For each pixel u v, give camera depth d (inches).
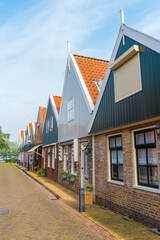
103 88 319.0
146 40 222.7
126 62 260.4
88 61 490.3
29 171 1042.7
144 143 235.5
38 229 221.3
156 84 204.2
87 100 382.9
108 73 305.7
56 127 632.4
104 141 317.1
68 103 512.1
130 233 199.5
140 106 227.6
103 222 235.5
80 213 277.3
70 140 482.6
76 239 192.7
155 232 196.5
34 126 1230.9
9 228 224.7
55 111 670.5
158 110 199.8
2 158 3415.4
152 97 209.0
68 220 252.4
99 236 198.8
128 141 258.4
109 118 295.0
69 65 499.5
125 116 255.1
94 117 343.6
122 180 272.2
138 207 232.8
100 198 321.4
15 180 682.8
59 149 561.9
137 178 243.3
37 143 1003.3
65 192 440.1
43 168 792.9
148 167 229.9
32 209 306.7
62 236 200.7
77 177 421.1
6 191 464.1
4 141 2128.4
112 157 303.3
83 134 397.7
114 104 283.7
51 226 230.4
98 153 335.0
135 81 240.4
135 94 238.1
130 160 252.2
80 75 438.3
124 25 270.5
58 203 344.5
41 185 557.0
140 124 238.8
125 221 237.0
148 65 217.9
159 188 205.6
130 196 247.9
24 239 193.9
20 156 2032.5
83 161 405.1
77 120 437.4
